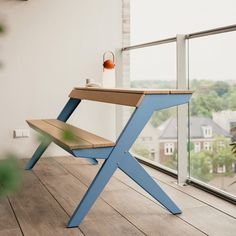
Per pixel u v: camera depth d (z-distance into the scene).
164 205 2.01
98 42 3.82
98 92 2.60
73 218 1.83
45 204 2.19
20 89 3.57
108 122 3.90
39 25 3.59
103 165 1.88
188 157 2.70
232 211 2.07
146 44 3.22
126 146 1.92
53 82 3.68
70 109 3.15
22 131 3.58
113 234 1.73
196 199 2.30
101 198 2.30
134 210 2.08
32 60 3.59
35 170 3.10
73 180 2.78
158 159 3.30
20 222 1.89
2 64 0.29
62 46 3.69
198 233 1.74
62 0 3.66
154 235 1.71
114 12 3.86
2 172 0.21
